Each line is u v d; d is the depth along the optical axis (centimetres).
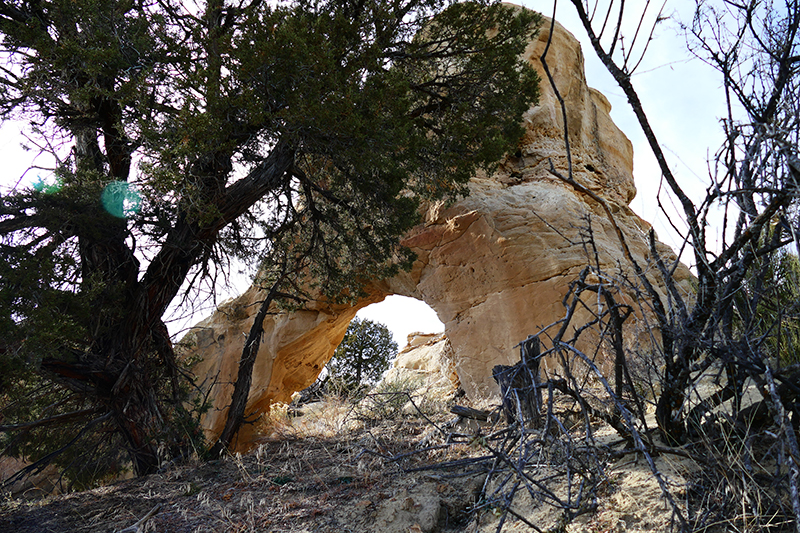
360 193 1052
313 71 777
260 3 919
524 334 1131
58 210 781
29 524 528
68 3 759
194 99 755
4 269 688
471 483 452
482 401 905
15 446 998
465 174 1077
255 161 938
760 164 270
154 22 821
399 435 674
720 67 298
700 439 328
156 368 960
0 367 646
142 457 872
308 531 417
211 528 451
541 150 1420
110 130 928
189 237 881
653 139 312
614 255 1131
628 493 322
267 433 1051
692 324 312
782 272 317
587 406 327
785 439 249
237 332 1619
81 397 924
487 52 1047
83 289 803
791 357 325
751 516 254
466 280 1248
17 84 833
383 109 872
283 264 1177
